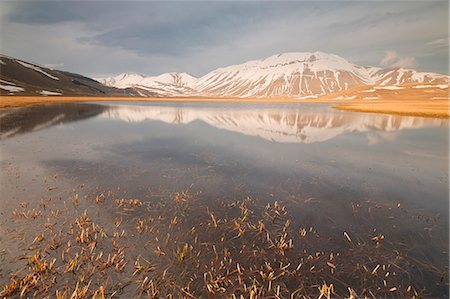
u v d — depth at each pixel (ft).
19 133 100.58
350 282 25.16
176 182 50.96
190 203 41.70
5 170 55.01
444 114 169.17
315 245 30.96
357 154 74.59
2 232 31.58
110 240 30.91
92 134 102.94
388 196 45.21
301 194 46.01
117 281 24.68
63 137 94.89
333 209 40.27
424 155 73.67
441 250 29.94
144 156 70.08
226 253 28.96
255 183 51.13
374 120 160.45
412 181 52.54
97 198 41.68
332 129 123.65
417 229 34.53
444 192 46.98
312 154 74.23
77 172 55.21
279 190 47.73
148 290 23.36
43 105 267.39
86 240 30.35
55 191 44.70
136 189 46.96
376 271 26.53
